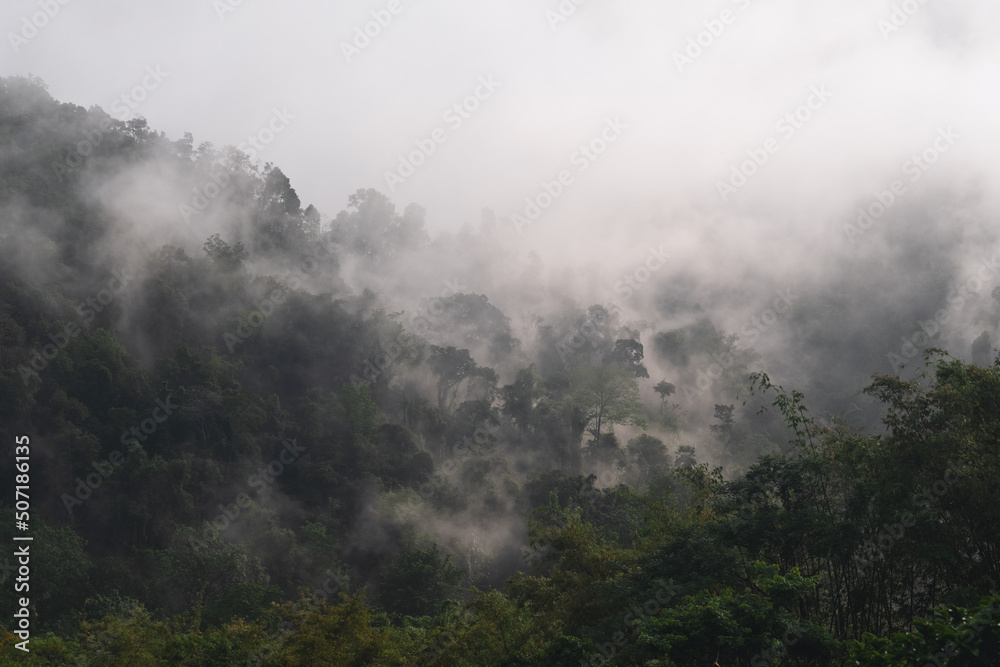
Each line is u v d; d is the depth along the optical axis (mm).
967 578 21531
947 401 22859
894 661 13281
